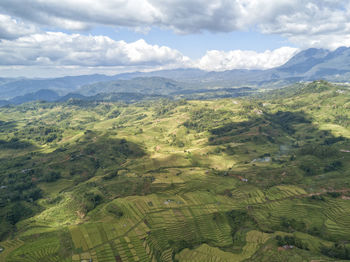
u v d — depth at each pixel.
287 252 127.94
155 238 147.12
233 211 172.25
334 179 198.62
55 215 180.50
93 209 184.12
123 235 149.12
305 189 192.12
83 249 137.00
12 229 168.50
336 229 146.12
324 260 119.50
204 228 157.50
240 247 138.00
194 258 132.00
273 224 157.00
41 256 132.88
